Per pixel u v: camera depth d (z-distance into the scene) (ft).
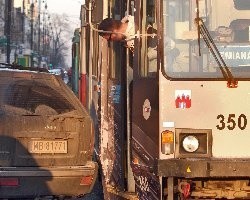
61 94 69.46
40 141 67.26
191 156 57.62
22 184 65.87
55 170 66.64
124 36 67.36
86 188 68.54
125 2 75.10
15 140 66.39
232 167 55.88
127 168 74.69
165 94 58.13
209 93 58.13
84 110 70.08
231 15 59.52
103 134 88.33
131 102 73.41
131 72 73.67
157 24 58.65
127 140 74.23
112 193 77.87
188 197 59.31
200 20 58.75
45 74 69.87
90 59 116.37
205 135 57.88
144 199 63.00
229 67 58.59
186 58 58.49
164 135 57.72
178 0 58.65
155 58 59.62
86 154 69.41
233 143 57.98
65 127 68.28
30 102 68.18
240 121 58.08
